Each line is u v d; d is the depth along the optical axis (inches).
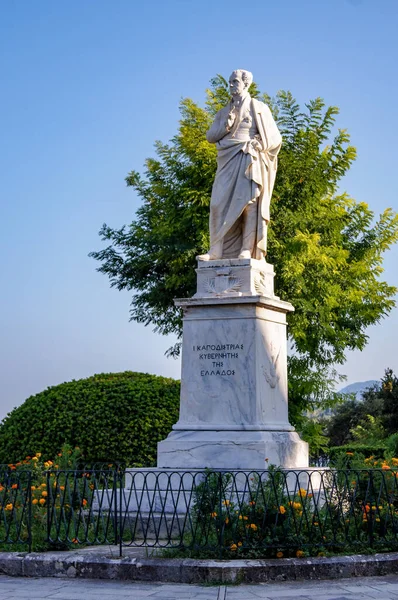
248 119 447.2
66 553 317.4
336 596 256.4
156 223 880.3
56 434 558.6
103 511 374.3
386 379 1523.1
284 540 308.5
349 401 1820.9
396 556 302.7
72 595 261.3
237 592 264.4
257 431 395.2
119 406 562.9
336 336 884.0
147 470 371.6
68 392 579.8
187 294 880.3
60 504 355.6
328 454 803.4
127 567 291.1
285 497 322.7
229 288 421.4
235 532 307.7
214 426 401.7
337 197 926.4
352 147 877.2
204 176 829.2
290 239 815.1
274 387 421.7
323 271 833.5
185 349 420.2
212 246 443.2
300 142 868.0
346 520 332.5
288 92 876.6
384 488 354.3
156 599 252.5
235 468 384.2
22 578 297.4
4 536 346.0
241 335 410.6
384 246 947.3
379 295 918.4
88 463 549.0
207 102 871.1
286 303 436.5
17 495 370.9
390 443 884.6
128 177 926.4
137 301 933.2
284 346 436.5
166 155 892.6
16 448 566.6
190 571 285.1
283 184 853.2
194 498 336.8
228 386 407.5
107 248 938.7
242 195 436.8
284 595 258.4
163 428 558.6
